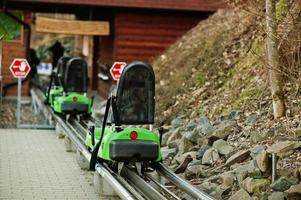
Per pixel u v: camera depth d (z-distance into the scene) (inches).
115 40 1131.3
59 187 435.5
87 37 1481.3
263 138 442.6
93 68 1373.0
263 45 594.9
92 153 408.5
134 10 1131.9
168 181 411.8
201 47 832.3
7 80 1118.4
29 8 1110.4
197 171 435.5
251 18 693.9
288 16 469.7
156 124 669.9
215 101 620.7
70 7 1140.5
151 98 390.6
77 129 650.2
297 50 458.3
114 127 389.7
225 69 680.4
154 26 1146.0
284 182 354.9
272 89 470.9
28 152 589.3
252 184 361.4
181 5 1114.1
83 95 736.3
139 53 1140.5
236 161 421.1
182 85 743.7
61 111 702.5
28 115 930.7
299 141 408.5
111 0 1087.6
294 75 470.6
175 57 911.0
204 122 555.8
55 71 819.4
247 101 551.2
